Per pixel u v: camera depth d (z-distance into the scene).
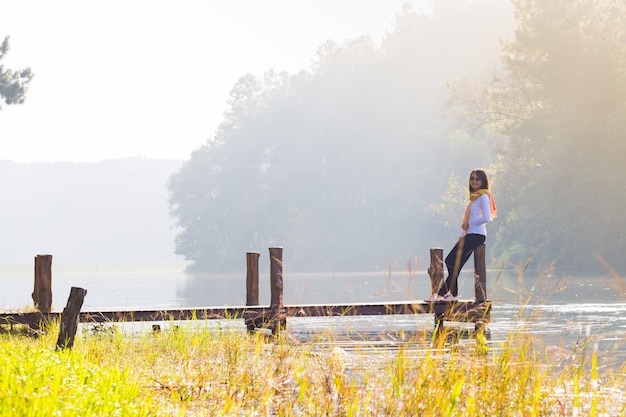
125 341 11.04
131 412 5.42
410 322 16.86
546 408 6.32
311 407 6.29
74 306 8.85
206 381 7.71
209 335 11.44
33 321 13.84
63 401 5.34
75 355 8.09
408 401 6.02
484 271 13.77
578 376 6.55
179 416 5.88
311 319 18.72
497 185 61.25
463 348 8.48
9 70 56.31
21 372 6.16
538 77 53.94
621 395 6.89
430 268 14.16
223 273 99.69
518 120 58.97
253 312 14.46
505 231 61.31
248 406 6.86
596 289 30.02
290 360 8.02
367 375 6.88
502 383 6.36
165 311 14.23
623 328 14.56
